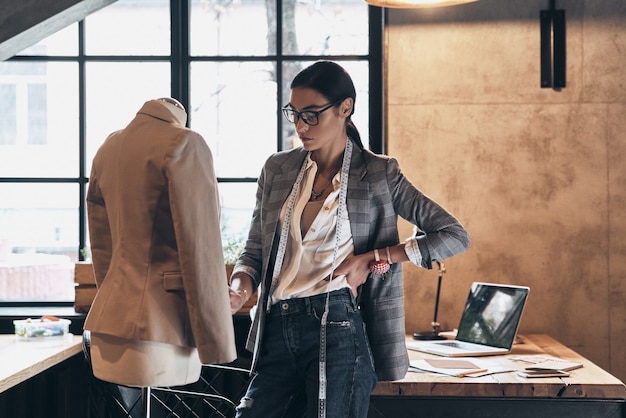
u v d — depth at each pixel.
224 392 3.78
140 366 2.31
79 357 3.79
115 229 2.40
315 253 2.38
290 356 2.38
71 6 3.63
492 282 4.10
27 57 4.13
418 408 3.01
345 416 2.32
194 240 2.29
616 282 4.05
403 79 4.13
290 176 2.49
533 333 4.09
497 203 4.10
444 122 4.12
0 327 3.77
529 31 4.10
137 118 2.43
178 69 4.14
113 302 2.33
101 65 4.16
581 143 4.07
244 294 2.53
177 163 2.29
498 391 2.96
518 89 4.10
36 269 4.11
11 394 3.79
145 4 4.16
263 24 4.16
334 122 2.40
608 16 4.07
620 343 4.05
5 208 4.13
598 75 4.07
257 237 2.63
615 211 4.06
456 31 4.12
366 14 4.14
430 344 3.69
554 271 4.08
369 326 2.46
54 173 4.14
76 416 3.79
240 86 4.17
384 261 2.37
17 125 4.14
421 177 4.12
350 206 2.40
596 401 2.96
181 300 2.36
